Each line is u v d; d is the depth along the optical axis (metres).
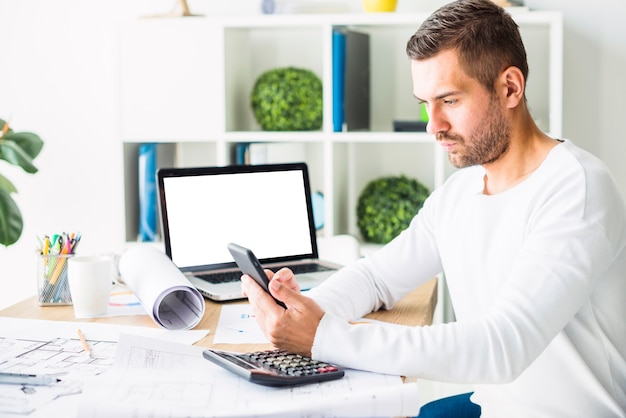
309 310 1.26
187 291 1.51
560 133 2.72
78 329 1.45
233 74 3.00
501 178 1.47
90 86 3.33
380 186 2.98
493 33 1.36
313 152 3.16
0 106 3.40
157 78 2.94
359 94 2.98
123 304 1.67
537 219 1.36
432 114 1.40
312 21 2.82
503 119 1.40
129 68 2.95
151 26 2.92
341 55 2.84
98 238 3.38
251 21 2.86
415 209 2.94
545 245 1.28
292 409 1.02
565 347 1.39
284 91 2.95
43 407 1.07
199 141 3.18
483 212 1.48
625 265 1.38
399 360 1.20
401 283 1.64
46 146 3.38
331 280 1.60
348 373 1.21
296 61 3.18
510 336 1.21
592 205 1.31
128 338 1.27
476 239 1.49
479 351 1.20
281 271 1.43
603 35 2.92
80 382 1.17
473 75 1.36
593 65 2.94
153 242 3.02
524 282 1.25
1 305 3.47
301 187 2.05
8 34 3.36
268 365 1.19
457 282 1.56
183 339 1.41
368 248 2.92
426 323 1.61
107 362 1.27
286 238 2.01
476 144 1.40
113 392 1.07
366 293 1.59
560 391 1.41
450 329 1.22
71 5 3.31
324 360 1.24
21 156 2.51
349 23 2.81
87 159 3.36
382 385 1.15
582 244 1.27
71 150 3.37
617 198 1.35
